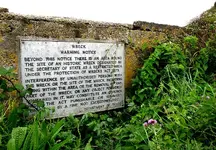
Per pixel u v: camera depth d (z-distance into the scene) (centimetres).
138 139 222
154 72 314
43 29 262
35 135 188
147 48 331
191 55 352
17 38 249
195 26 391
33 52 256
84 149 222
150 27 334
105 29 298
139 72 315
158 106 268
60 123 214
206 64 349
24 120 238
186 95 277
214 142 219
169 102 271
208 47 358
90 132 263
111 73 302
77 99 281
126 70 316
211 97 245
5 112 227
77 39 278
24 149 186
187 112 242
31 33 257
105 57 297
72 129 259
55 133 207
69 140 219
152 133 227
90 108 290
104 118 286
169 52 321
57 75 268
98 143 245
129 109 291
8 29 247
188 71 333
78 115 283
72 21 278
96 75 292
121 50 310
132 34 319
